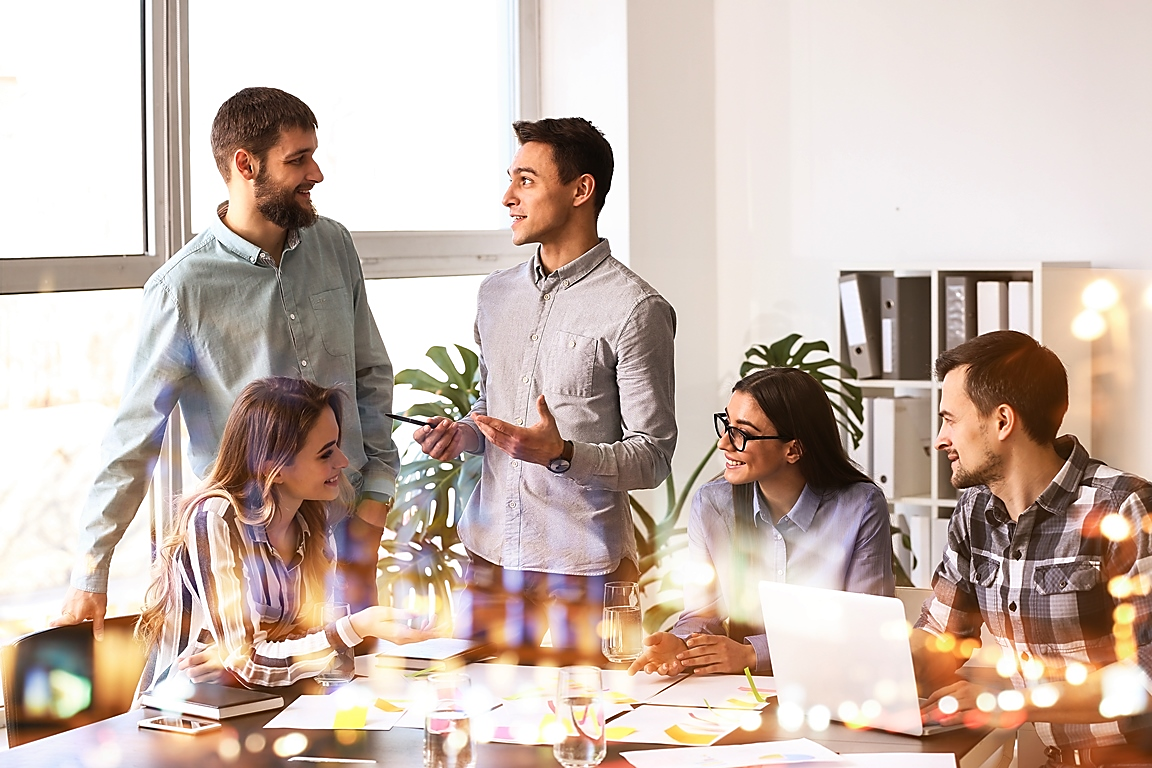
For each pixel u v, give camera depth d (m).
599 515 2.62
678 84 4.32
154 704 1.92
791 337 3.98
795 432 2.33
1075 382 3.74
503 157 4.18
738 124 4.48
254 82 3.28
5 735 2.57
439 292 3.89
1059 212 3.93
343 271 2.79
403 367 3.78
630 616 2.12
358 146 3.65
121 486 2.45
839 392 3.88
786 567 2.40
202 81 3.12
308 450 2.19
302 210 2.53
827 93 4.31
